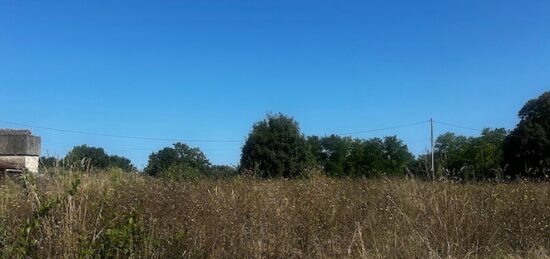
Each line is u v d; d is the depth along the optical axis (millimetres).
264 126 32156
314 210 6922
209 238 5504
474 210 6793
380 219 6754
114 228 4816
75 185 4930
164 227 5453
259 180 9477
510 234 6645
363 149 55938
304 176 11344
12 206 5629
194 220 5719
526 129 47125
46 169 5770
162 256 5066
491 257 6148
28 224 4672
